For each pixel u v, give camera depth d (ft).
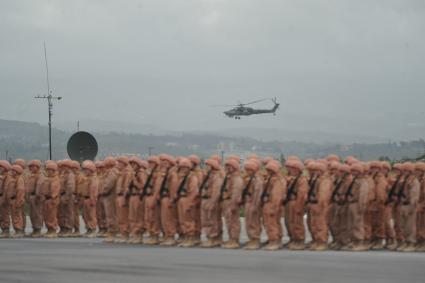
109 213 124.98
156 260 87.86
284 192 108.68
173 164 116.57
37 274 77.20
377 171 110.32
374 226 110.42
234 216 110.42
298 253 97.55
